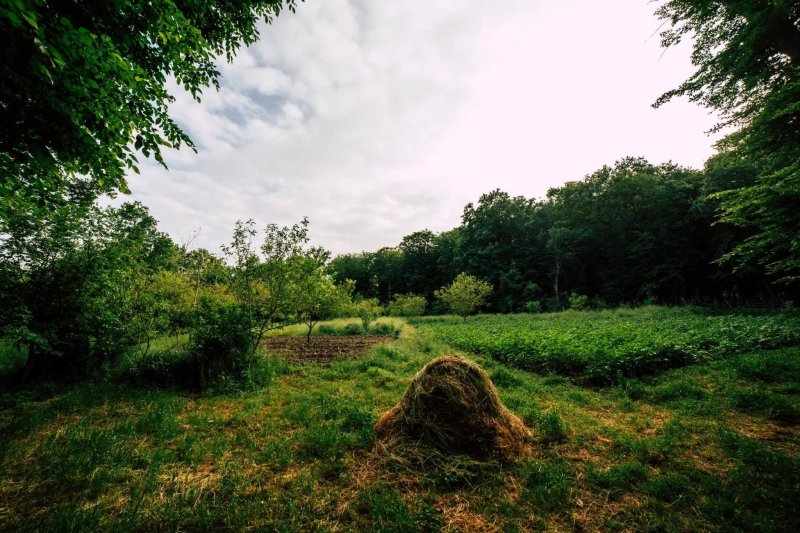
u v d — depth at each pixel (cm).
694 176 3466
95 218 750
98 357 758
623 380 678
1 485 314
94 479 325
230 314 773
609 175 3978
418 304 3825
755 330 1041
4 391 617
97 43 299
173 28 410
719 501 282
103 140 350
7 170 319
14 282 667
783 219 783
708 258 3158
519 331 1566
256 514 274
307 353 1181
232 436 448
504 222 4731
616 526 262
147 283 881
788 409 468
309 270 910
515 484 325
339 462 368
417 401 412
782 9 477
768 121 658
